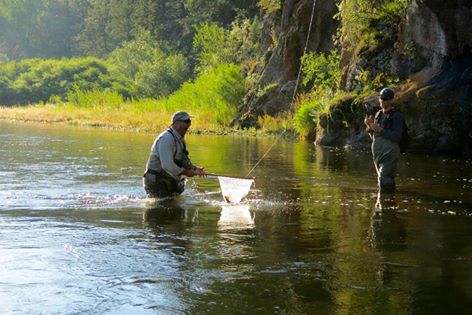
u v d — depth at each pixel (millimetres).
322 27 30594
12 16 100812
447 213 9797
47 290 6074
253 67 36031
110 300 5832
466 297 5934
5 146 20578
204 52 48219
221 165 15953
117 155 17984
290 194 11602
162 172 11062
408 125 19125
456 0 18750
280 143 23266
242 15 54406
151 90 55938
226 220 9195
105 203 10453
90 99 47062
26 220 9016
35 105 55938
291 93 30250
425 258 7215
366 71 21750
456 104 18750
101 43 87875
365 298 5898
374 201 10875
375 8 22906
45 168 14844
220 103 33250
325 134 22078
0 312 5547
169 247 7594
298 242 7926
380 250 7562
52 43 102500
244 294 5988
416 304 5750
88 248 7512
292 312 5559
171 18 71688
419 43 20453
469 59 19188
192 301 5812
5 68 69562
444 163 16500
